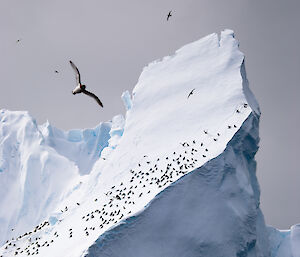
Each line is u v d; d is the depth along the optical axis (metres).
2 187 178.25
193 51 135.88
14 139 186.62
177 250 98.56
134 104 134.12
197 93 126.56
